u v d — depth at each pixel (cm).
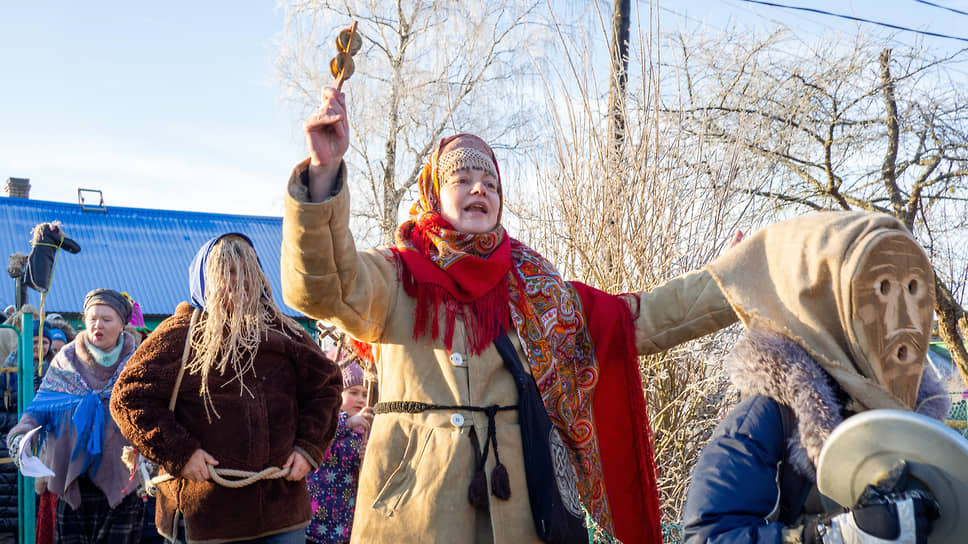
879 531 164
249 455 335
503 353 266
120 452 492
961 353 1012
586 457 282
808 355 199
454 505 249
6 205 1950
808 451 184
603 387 295
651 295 302
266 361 350
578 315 292
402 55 1906
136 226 2002
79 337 514
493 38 1689
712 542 181
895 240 202
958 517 168
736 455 190
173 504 348
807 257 209
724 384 469
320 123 231
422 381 262
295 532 347
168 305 1781
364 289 255
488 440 255
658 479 451
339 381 375
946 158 1162
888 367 201
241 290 343
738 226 514
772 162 583
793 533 176
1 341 633
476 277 271
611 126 521
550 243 514
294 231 233
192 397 336
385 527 252
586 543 265
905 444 170
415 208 293
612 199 492
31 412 491
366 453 267
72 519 489
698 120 545
